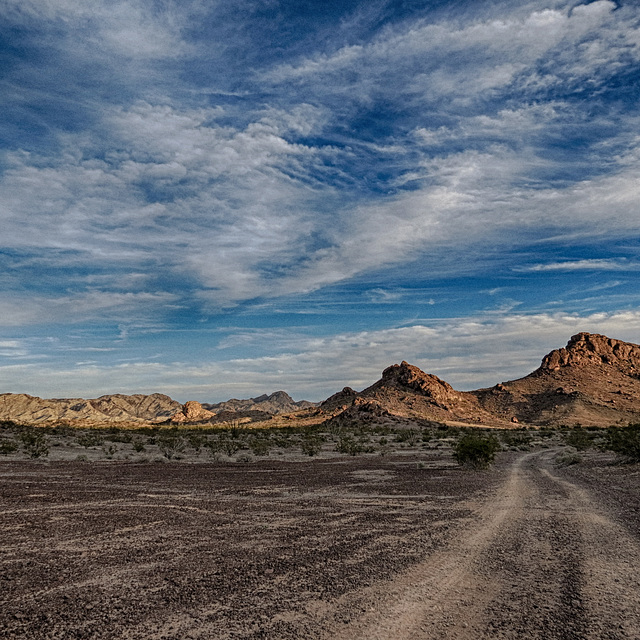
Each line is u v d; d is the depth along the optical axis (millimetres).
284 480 23984
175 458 39188
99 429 93500
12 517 12891
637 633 5797
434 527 12523
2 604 6617
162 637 5590
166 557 9250
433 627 5941
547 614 6402
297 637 5613
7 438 50562
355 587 7480
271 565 8727
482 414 194250
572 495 18828
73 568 8430
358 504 16484
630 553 9742
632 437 32938
